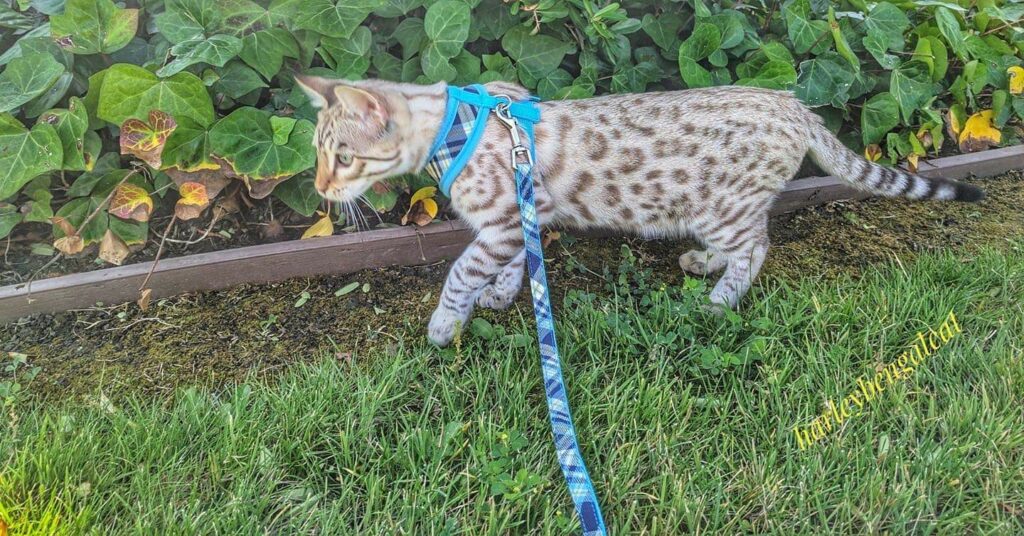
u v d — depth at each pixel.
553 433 0.75
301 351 0.87
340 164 0.82
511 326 0.90
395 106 0.79
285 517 0.73
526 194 0.79
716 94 0.87
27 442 0.75
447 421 0.80
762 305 0.89
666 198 0.86
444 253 0.97
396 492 0.73
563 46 0.98
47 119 0.87
